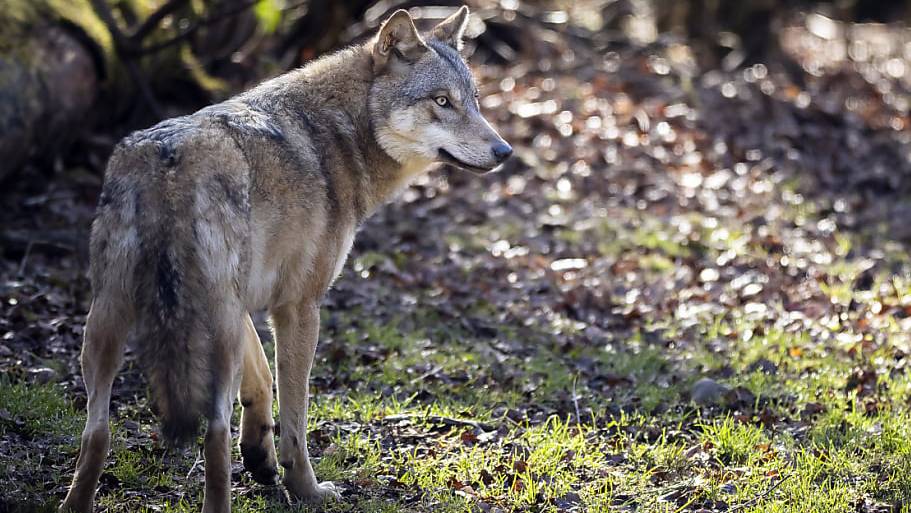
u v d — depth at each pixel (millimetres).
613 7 28391
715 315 12812
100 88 15570
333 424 9453
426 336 12039
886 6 38688
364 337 11648
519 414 10055
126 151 6863
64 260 12906
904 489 8406
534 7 27359
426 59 8836
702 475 8758
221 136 7105
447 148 8867
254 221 7117
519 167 18094
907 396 10367
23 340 10609
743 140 19656
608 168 18141
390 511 7906
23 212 13992
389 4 22938
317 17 19312
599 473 8812
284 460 7863
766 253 14820
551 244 15242
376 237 15039
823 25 33375
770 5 26203
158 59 16984
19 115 13273
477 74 22406
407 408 10031
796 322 12492
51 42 14289
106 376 6797
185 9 17641
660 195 17078
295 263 7559
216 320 6711
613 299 13320
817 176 18406
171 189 6668
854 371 10914
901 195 17953
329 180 7934
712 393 10469
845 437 9422
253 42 19609
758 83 23656
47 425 8859
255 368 7926
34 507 7145
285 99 8148
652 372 11203
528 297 13242
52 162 15023
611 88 22172
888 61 30516
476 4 24578
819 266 14492
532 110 20312
